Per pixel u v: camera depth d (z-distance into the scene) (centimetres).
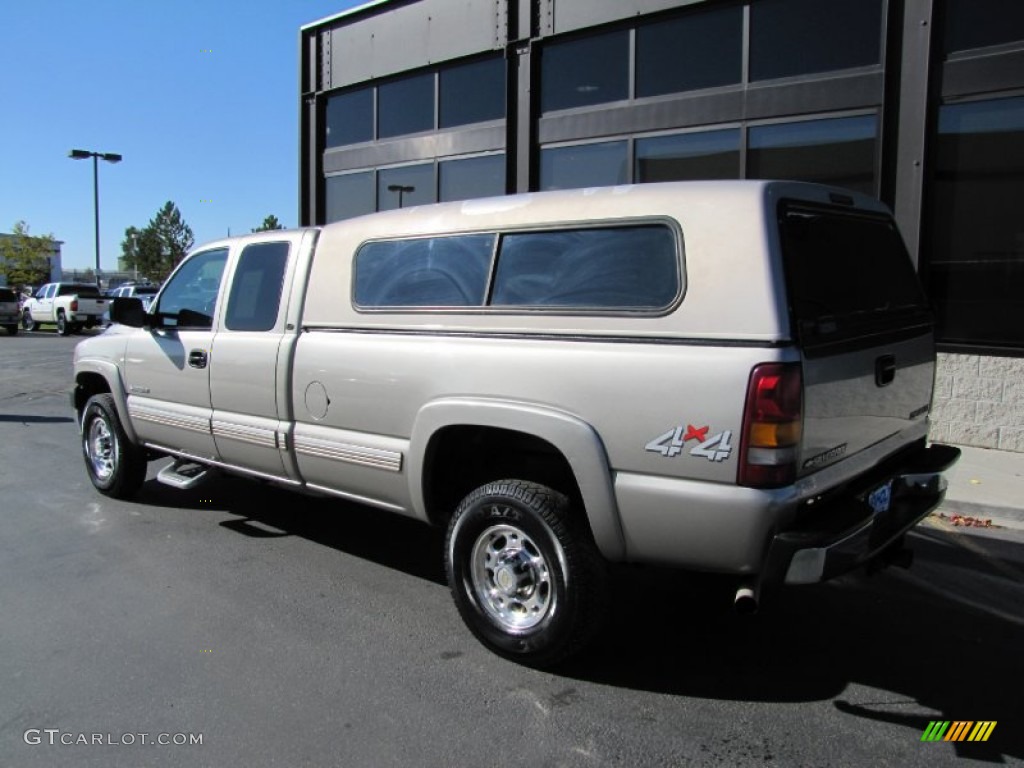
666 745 293
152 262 8562
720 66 894
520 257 357
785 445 284
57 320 2989
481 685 336
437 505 395
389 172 1245
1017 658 367
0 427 968
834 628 399
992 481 640
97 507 599
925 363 407
